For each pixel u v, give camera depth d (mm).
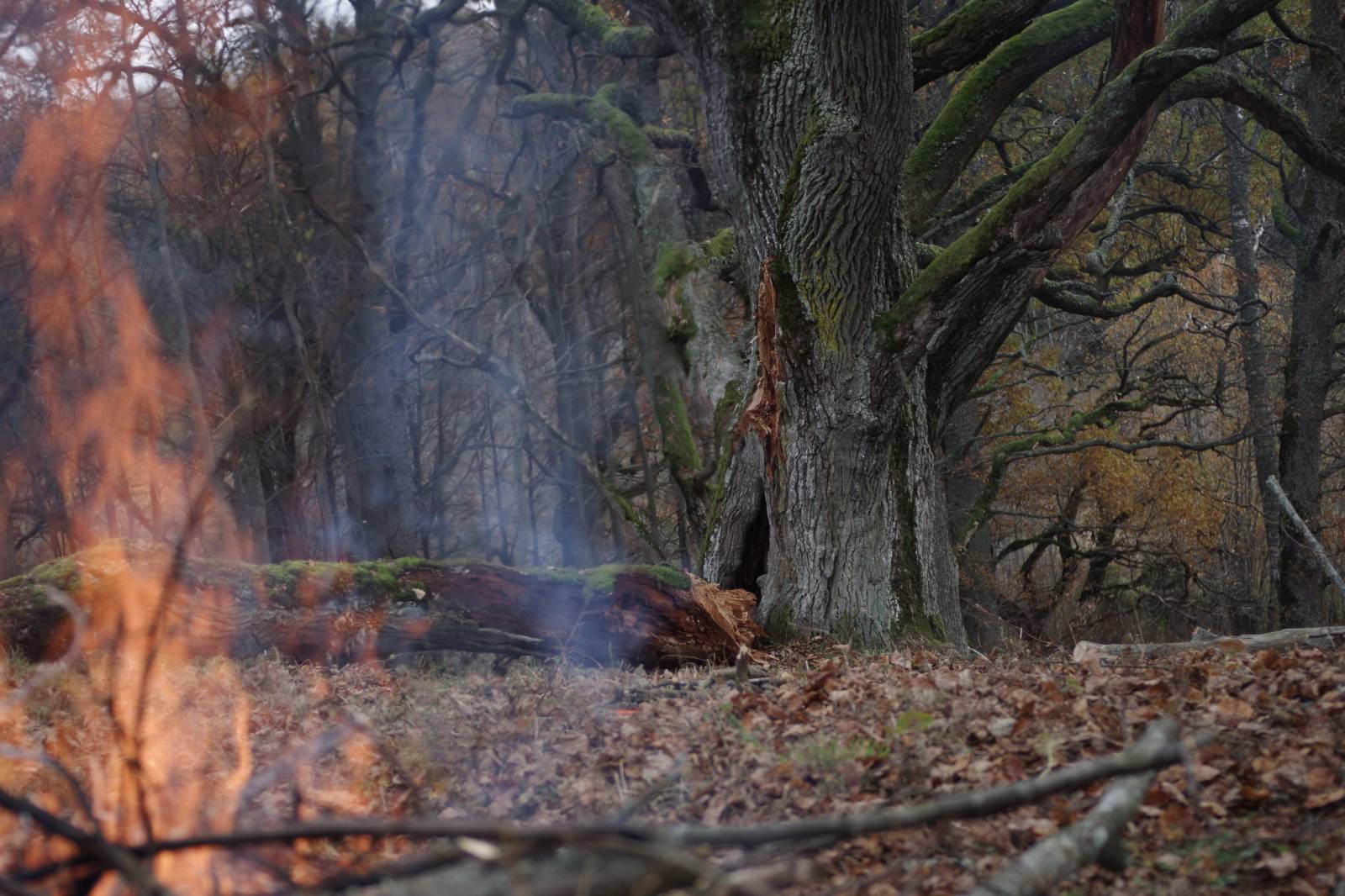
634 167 17078
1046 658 9023
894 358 11070
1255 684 5648
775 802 4641
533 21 24047
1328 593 23500
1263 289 27594
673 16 11477
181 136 18734
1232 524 26797
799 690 6969
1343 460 23547
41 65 16406
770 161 11320
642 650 10617
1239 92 12039
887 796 4602
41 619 9023
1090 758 4684
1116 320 28562
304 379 19734
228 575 9578
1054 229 10906
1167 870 3654
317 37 20984
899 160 10664
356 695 8133
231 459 18516
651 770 5309
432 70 21266
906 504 12031
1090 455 23922
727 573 13242
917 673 7844
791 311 11031
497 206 22484
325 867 3584
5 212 16359
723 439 14781
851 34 10125
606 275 23469
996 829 3988
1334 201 20797
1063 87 22281
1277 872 3486
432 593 10219
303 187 20234
